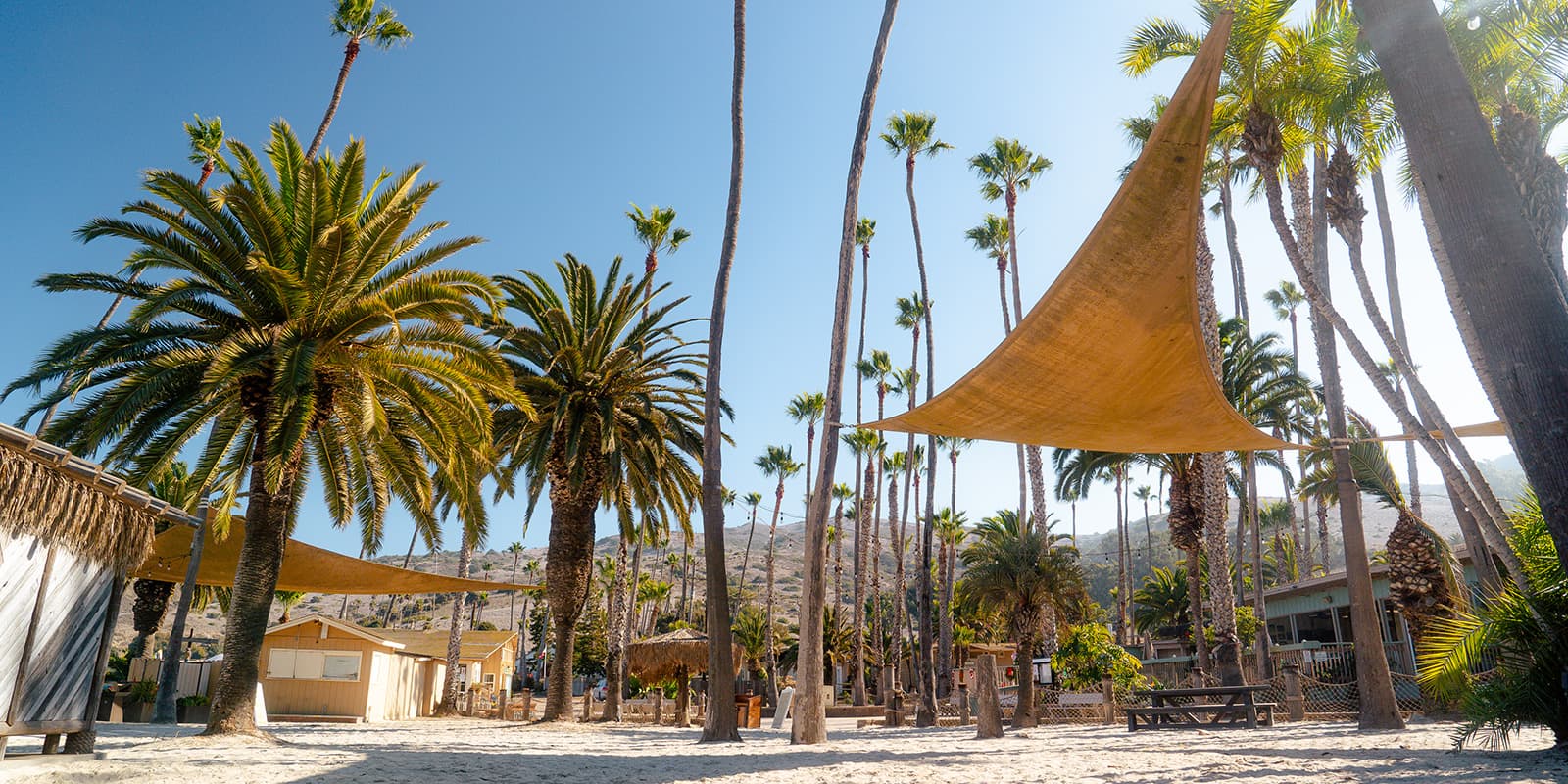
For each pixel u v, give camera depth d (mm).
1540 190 10859
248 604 13562
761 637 52188
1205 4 12586
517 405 15711
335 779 7625
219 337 13820
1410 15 5812
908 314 41469
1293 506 52781
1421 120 5652
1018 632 20297
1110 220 8273
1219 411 10961
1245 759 8586
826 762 9484
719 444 14430
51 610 8188
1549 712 7430
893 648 37344
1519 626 7703
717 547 14109
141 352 13195
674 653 23078
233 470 14047
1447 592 15742
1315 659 23594
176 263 13281
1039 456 28172
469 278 15422
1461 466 10797
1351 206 12750
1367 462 16766
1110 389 10656
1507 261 5258
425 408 14648
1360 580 13586
